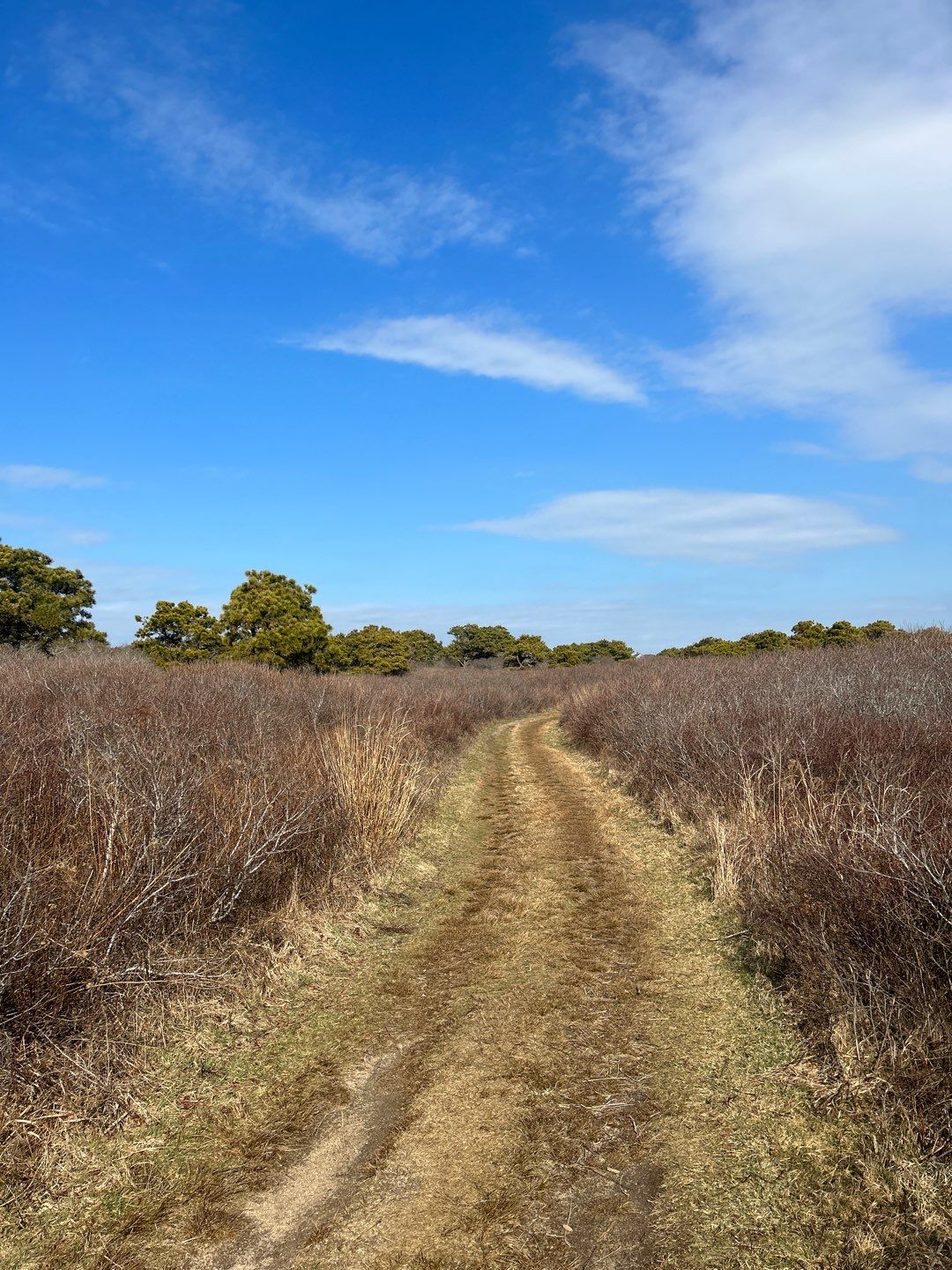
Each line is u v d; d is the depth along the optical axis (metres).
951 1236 2.70
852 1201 2.94
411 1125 3.59
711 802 8.72
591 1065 4.09
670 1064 4.06
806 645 38.72
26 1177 3.10
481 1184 3.16
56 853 4.57
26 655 16.56
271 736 9.53
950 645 17.83
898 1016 3.63
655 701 13.88
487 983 5.21
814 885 4.76
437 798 11.10
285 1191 3.15
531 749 18.05
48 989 3.72
